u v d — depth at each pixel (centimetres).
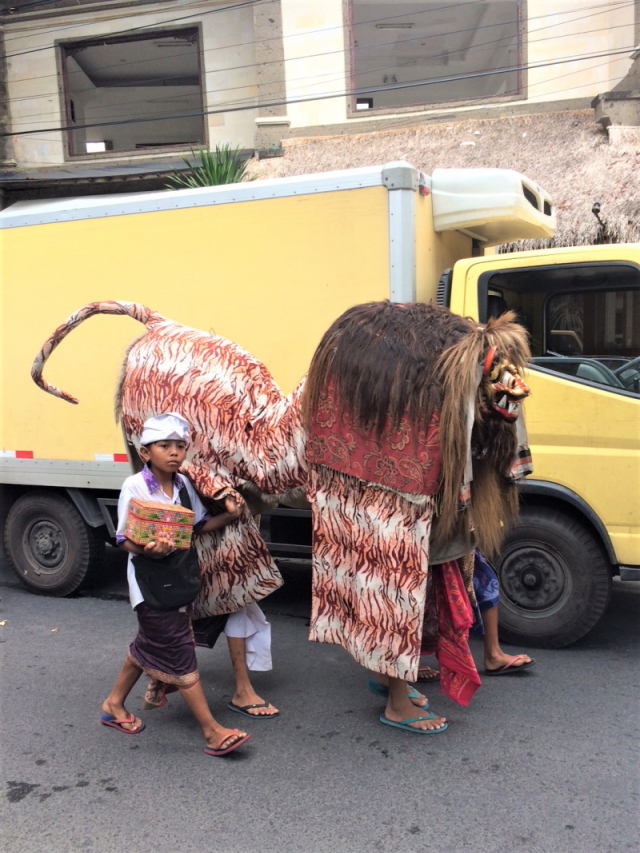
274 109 1211
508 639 431
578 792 285
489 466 311
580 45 1154
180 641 310
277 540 473
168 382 338
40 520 548
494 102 1180
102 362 494
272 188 436
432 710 356
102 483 503
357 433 300
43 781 302
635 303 399
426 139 1138
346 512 309
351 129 1198
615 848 252
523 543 420
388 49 1448
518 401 284
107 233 484
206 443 331
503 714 351
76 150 1519
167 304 471
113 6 1330
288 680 398
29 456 523
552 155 1038
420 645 320
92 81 1573
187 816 276
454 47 1443
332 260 426
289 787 294
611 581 416
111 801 287
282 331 443
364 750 321
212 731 317
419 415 289
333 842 259
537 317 421
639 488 392
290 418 321
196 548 340
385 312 305
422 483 292
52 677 405
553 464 406
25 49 1364
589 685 381
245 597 341
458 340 292
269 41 1197
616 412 394
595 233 859
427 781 295
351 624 314
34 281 509
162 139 1733
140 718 357
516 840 257
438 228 452
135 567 306
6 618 505
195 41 1347
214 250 455
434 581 326
